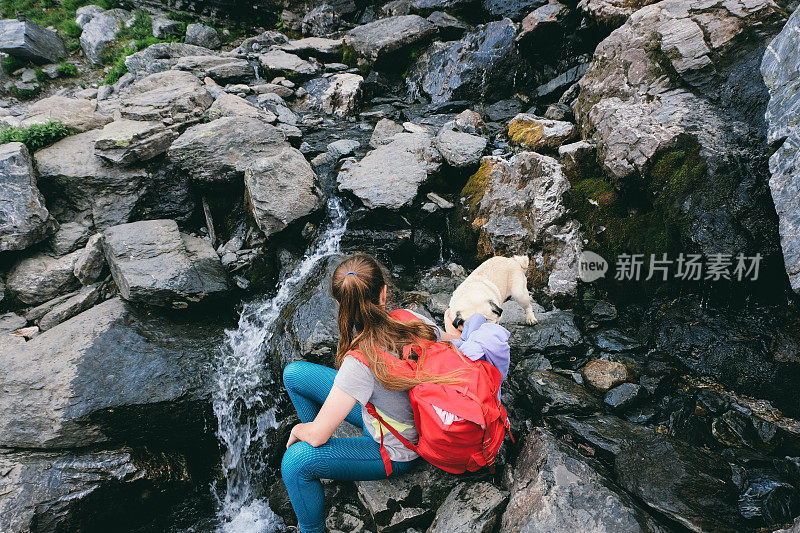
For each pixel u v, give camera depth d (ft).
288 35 31.01
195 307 13.57
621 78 14.70
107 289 14.15
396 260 15.07
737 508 7.88
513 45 21.67
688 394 10.17
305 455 7.48
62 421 10.57
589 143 14.61
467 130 17.84
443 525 8.06
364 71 24.41
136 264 13.51
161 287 13.04
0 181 13.94
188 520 11.12
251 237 15.34
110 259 14.02
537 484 8.11
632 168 12.73
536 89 21.53
